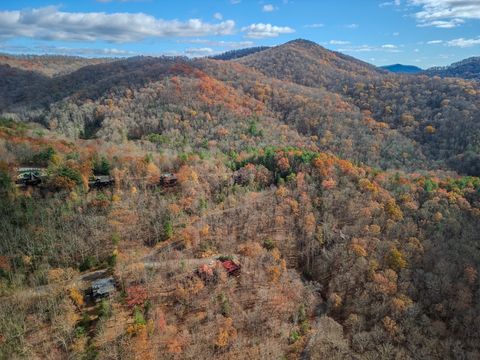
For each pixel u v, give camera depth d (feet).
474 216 433.48
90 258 326.03
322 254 393.91
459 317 326.65
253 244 378.73
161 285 318.86
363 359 290.76
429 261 371.35
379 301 336.08
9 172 394.73
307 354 292.61
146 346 260.42
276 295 332.60
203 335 283.59
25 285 298.15
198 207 417.90
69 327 262.47
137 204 400.47
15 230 334.03
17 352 246.27
